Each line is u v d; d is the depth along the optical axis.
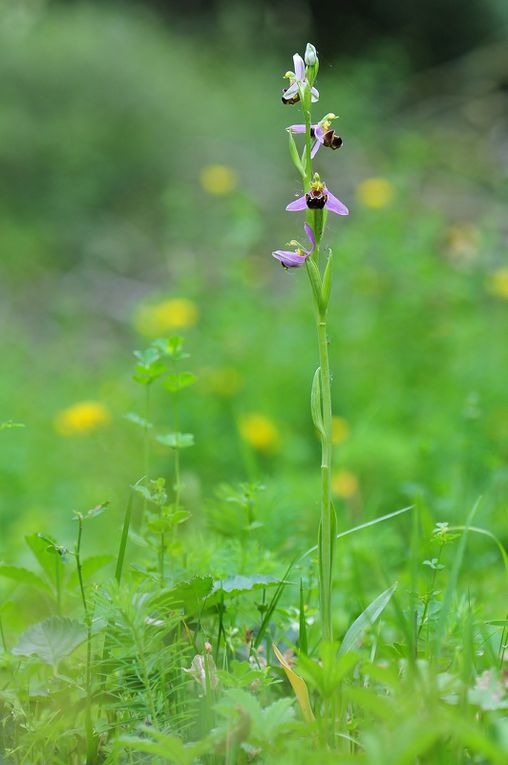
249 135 22.23
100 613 3.16
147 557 4.25
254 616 3.82
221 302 12.19
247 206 13.58
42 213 18.62
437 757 2.56
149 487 3.90
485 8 29.92
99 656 3.26
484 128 24.42
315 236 3.04
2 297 16.23
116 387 11.14
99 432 9.24
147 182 19.81
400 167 15.98
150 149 20.09
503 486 6.50
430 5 30.22
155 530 3.58
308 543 5.07
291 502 5.72
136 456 8.73
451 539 3.52
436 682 2.60
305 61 3.10
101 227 18.62
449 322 10.67
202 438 8.88
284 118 23.31
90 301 16.11
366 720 2.81
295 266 3.05
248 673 2.92
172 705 3.03
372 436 7.88
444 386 9.66
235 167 20.81
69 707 3.09
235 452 8.56
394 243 11.99
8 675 3.46
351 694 2.50
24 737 2.97
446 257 12.62
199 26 30.38
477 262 11.28
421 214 14.54
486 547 5.66
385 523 5.94
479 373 9.49
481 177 20.36
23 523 7.16
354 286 11.55
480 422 7.18
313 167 20.72
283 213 18.81
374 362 10.30
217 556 4.14
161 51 25.00
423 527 4.52
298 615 3.81
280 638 3.64
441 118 25.45
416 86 27.20
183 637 3.40
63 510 7.89
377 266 12.35
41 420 10.73
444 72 27.59
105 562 3.68
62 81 20.66
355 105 24.00
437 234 13.02
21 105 20.06
